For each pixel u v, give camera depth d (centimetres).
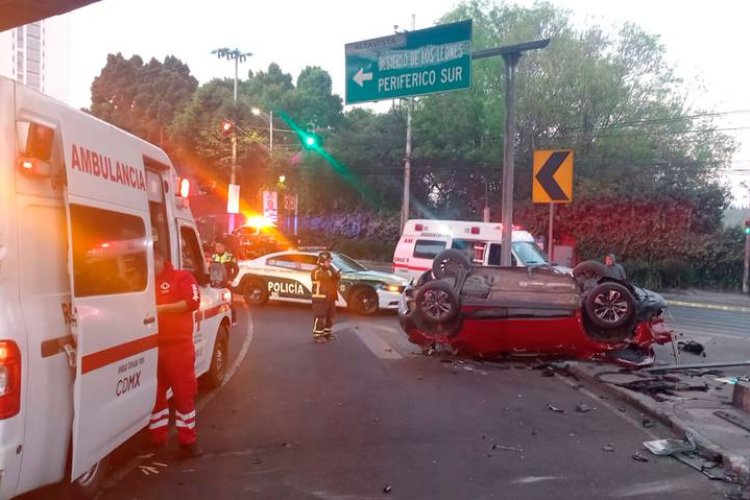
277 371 988
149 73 6631
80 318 416
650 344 1052
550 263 1248
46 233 400
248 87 6384
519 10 3966
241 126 5153
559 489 532
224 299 904
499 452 625
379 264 4259
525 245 1689
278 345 1216
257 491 518
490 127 4009
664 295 3127
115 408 468
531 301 1055
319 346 1207
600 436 683
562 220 3722
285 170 4984
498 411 778
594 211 3656
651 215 3547
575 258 3556
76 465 412
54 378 396
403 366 1034
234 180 4534
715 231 3550
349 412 762
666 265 3359
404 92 1334
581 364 1026
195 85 6656
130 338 495
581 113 3816
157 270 584
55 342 396
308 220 5031
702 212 3588
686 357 1210
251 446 632
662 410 747
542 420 741
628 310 1023
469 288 1096
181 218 755
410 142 3681
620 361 1031
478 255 1691
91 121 462
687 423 694
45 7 736
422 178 4509
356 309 1639
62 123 415
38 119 396
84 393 421
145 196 553
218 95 5606
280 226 5019
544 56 3822
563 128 3828
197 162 5531
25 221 382
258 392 855
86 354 423
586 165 3753
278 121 5672
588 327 1048
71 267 404
